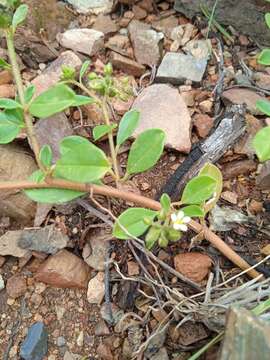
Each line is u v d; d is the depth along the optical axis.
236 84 0.16
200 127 0.15
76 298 0.14
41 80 0.16
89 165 0.12
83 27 0.18
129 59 0.17
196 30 0.18
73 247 0.14
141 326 0.14
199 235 0.13
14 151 0.15
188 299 0.13
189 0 0.17
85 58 0.17
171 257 0.14
